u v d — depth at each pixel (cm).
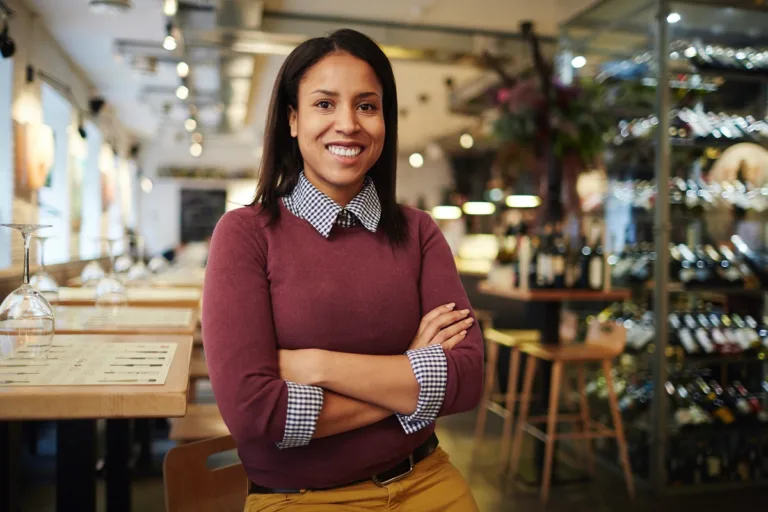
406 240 147
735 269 365
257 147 1441
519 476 373
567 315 411
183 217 1488
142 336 213
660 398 353
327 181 141
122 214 1214
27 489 349
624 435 384
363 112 141
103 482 361
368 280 138
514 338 396
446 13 605
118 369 157
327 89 138
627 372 386
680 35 358
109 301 267
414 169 1529
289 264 136
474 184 1402
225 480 171
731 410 362
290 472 132
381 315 138
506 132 429
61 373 150
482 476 374
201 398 557
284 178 148
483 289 439
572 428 416
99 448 415
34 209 621
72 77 777
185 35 580
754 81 372
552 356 338
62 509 193
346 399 128
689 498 347
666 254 355
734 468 368
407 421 133
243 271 133
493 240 998
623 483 369
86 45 697
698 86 363
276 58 725
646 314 372
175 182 1481
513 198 830
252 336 127
